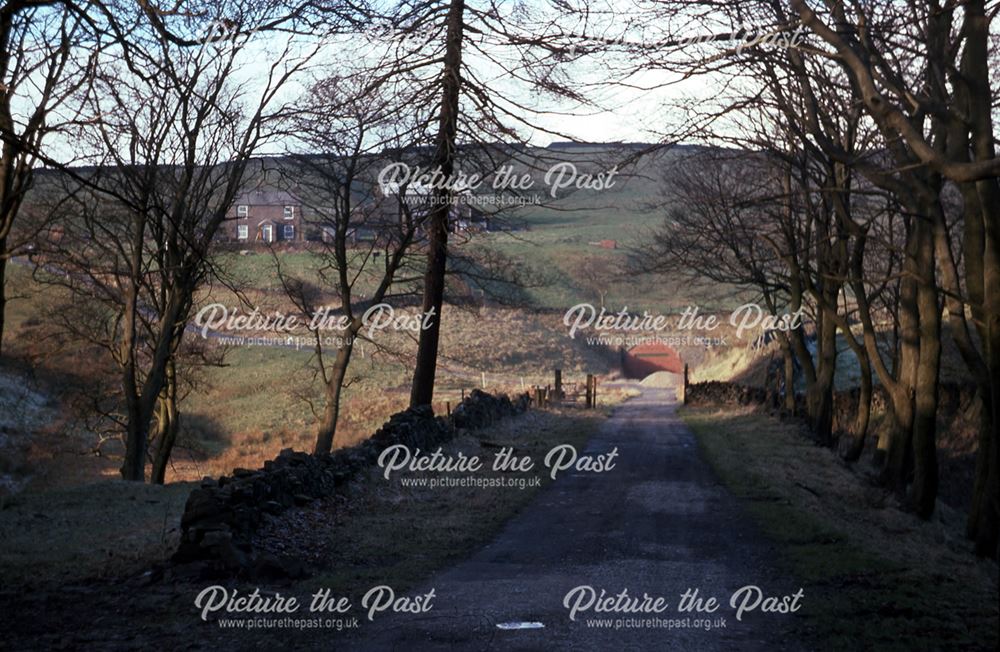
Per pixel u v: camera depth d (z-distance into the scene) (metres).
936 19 13.52
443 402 47.03
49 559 11.91
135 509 17.20
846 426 39.62
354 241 33.66
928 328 17.80
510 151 20.66
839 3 12.85
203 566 10.47
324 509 14.26
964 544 15.50
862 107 17.11
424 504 15.88
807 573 10.70
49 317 31.08
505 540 13.22
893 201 17.75
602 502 17.03
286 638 7.96
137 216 21.14
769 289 38.41
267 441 42.50
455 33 20.66
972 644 7.79
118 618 8.66
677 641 7.86
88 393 32.16
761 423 36.06
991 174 8.16
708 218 29.94
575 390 62.84
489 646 7.69
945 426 35.44
